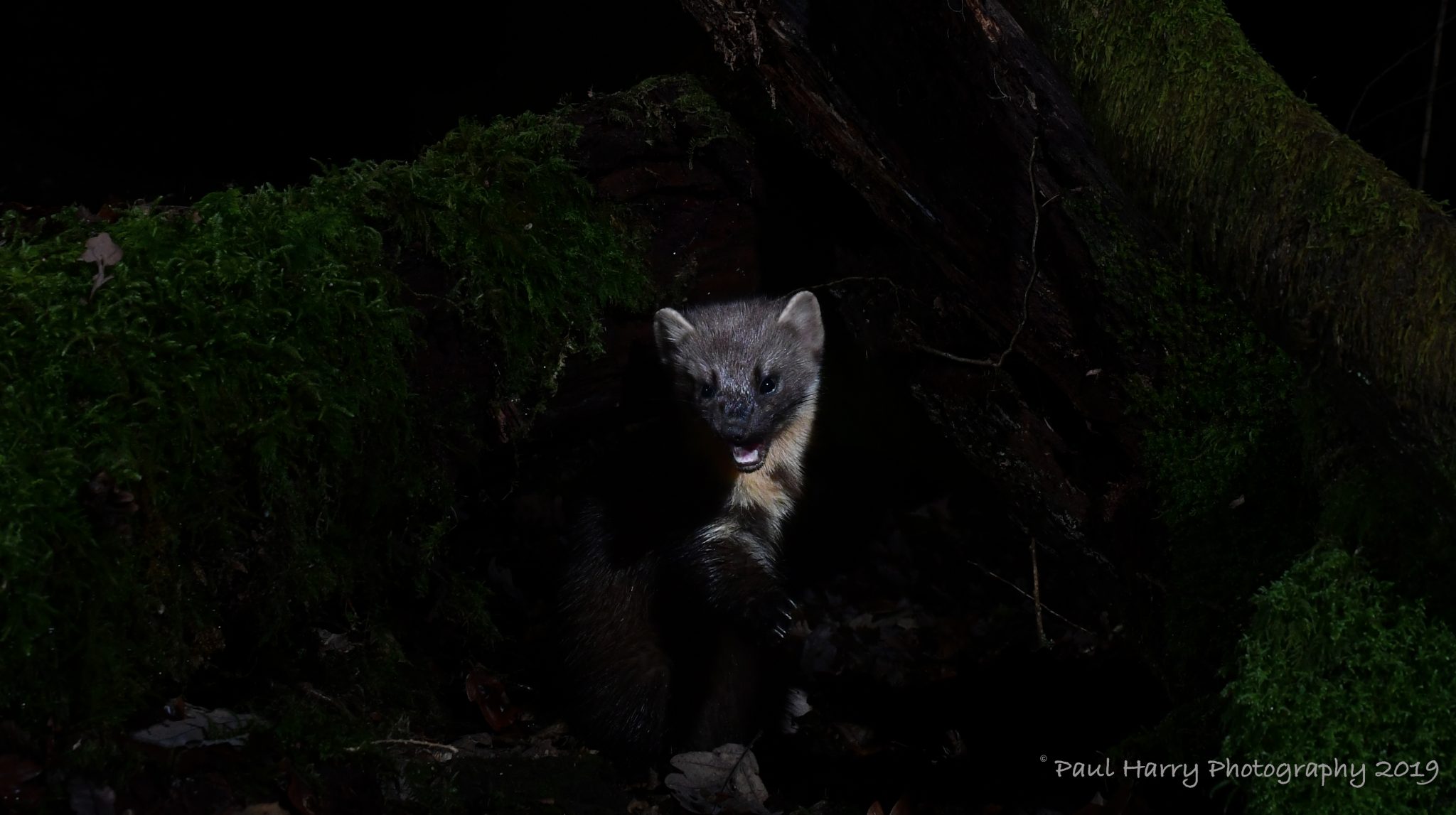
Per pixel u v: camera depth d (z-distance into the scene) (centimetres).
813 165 493
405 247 423
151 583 350
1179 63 357
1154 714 517
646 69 1078
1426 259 306
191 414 350
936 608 702
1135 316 387
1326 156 328
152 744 347
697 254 514
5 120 1113
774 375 539
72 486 322
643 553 546
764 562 551
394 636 492
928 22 376
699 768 486
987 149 388
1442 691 298
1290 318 330
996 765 496
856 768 506
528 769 459
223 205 389
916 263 453
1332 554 319
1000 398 439
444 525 456
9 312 333
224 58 1221
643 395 529
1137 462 405
